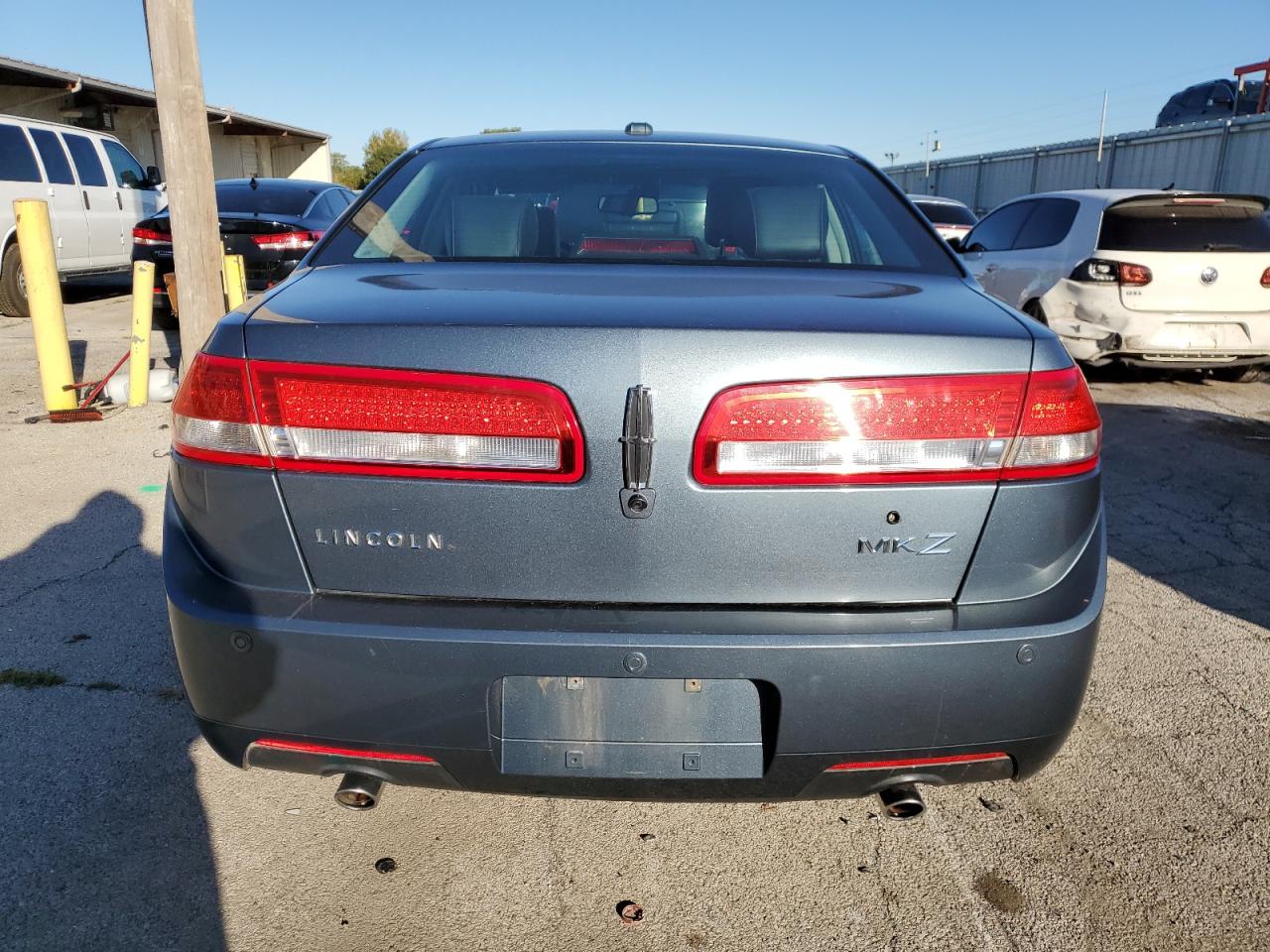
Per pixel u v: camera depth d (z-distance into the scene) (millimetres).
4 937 1782
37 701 2566
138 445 5039
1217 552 3912
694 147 2654
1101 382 7574
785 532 1570
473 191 2406
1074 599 1656
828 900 1943
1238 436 5828
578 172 2494
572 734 1600
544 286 1819
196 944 1788
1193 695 2768
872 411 1557
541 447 1541
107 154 11531
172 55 5254
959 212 14109
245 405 1588
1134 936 1855
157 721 2502
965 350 1592
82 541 3695
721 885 1986
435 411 1544
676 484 1547
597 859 2059
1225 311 6570
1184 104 22359
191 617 1617
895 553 1596
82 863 1984
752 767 1615
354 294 1788
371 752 1632
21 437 5184
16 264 9961
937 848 2109
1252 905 1937
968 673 1594
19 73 16156
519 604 1595
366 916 1872
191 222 5500
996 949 1821
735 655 1545
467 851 2076
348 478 1572
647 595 1584
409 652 1556
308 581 1614
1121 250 6633
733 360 1530
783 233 2316
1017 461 1609
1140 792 2309
